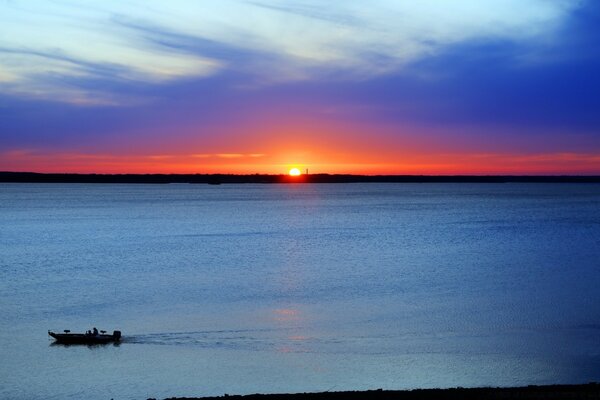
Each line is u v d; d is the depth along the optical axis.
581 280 66.81
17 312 53.50
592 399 29.69
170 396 34.53
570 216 167.62
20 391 35.56
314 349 41.91
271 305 55.19
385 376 36.91
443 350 41.50
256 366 38.75
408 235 118.38
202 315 51.47
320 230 129.75
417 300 56.84
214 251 94.94
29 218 166.88
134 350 42.12
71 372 38.25
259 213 187.50
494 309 52.81
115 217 170.00
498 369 37.91
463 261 82.44
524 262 80.94
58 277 71.62
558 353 40.72
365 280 68.00
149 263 82.25
